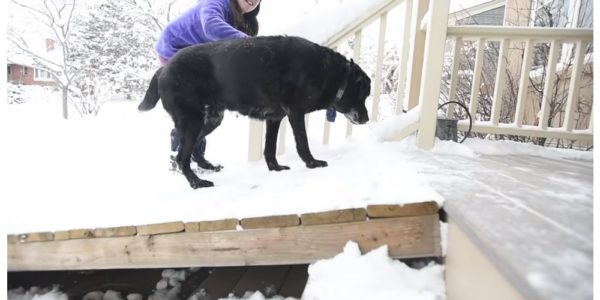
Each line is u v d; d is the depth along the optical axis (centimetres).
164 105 218
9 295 188
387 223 128
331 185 164
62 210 186
